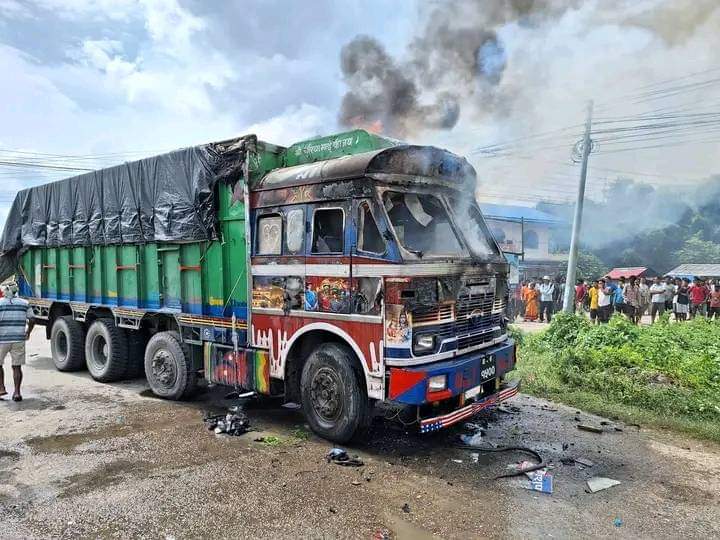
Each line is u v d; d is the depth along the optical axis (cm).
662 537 365
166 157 712
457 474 470
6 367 998
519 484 450
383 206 498
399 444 546
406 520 386
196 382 711
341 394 527
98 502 412
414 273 478
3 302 717
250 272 614
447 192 595
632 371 779
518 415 647
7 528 374
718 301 1719
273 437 564
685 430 586
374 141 592
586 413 659
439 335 500
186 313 702
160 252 742
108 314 875
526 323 1834
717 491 438
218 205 653
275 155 652
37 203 1007
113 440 554
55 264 975
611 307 1583
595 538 363
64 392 775
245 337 625
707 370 757
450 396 487
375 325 491
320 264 539
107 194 827
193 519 386
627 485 449
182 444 543
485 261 573
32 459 501
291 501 414
